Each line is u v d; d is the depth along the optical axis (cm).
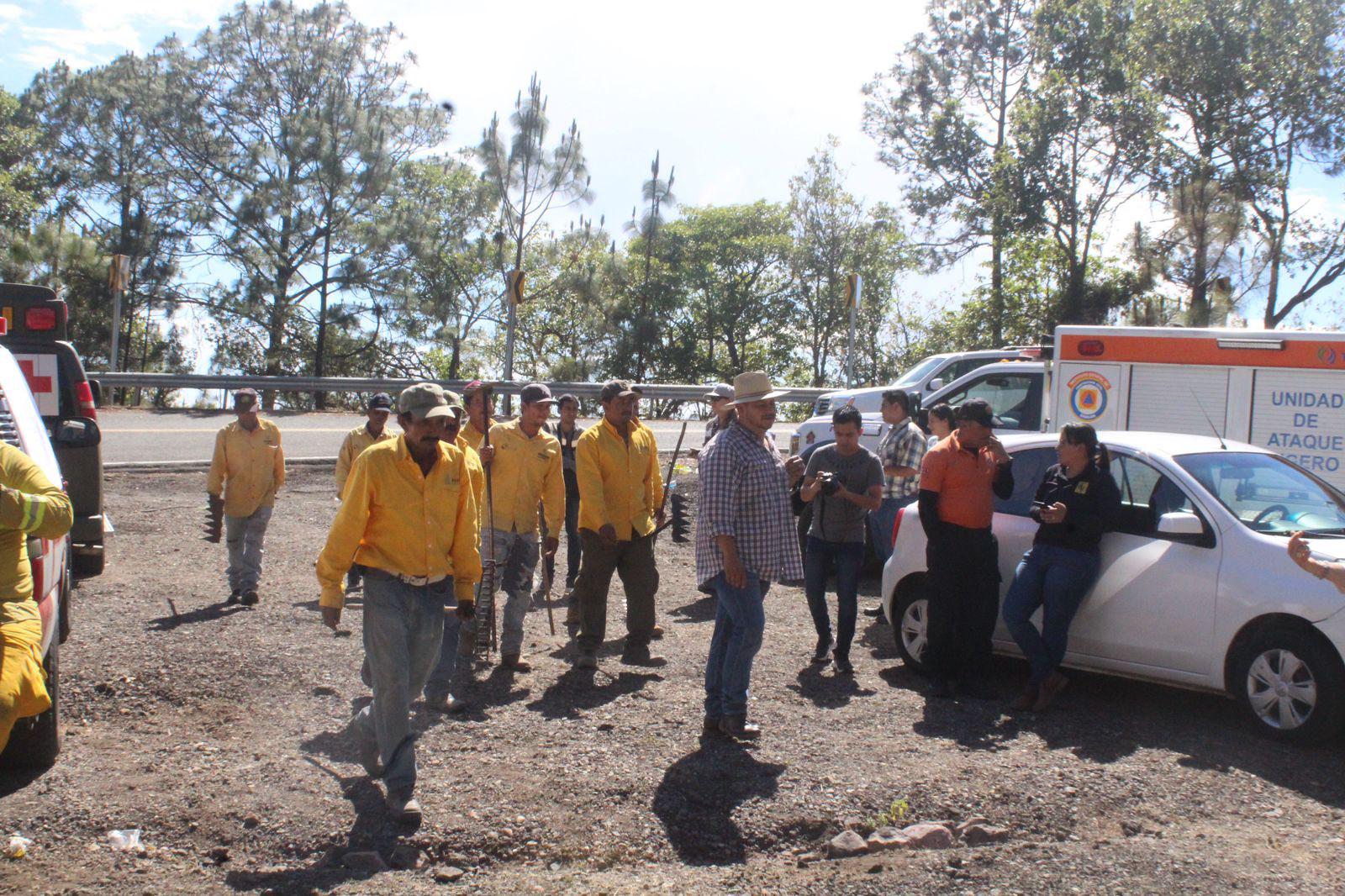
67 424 703
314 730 578
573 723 597
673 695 656
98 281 3341
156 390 3036
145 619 801
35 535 411
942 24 3634
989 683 709
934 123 3559
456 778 511
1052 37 3139
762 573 572
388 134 3438
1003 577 702
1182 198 2245
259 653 704
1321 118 2975
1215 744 580
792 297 4741
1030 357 1173
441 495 481
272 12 3519
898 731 598
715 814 481
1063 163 3147
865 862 439
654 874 430
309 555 1092
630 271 3594
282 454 873
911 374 1478
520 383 1922
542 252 3512
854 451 713
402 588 475
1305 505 639
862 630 857
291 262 3434
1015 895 408
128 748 544
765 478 574
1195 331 1014
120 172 3584
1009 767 539
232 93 3578
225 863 429
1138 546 638
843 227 4512
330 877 418
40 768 512
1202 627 607
